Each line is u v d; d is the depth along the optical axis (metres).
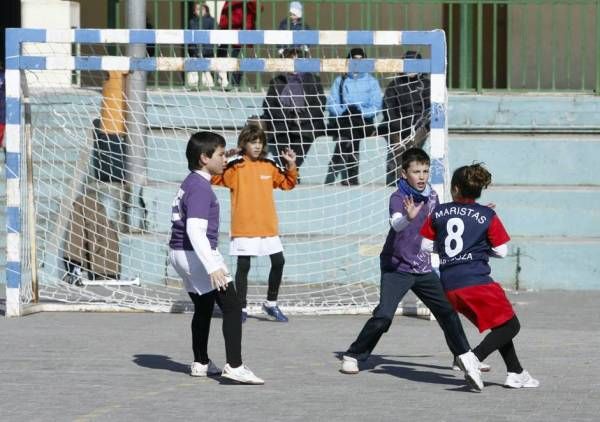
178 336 26.00
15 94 28.39
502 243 19.94
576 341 25.45
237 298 20.66
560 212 34.88
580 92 40.28
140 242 33.16
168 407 18.89
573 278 33.66
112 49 38.31
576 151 36.81
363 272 33.66
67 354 23.72
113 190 33.62
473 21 41.41
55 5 41.84
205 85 38.47
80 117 34.56
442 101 28.11
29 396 19.75
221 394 19.91
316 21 41.56
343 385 20.77
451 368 22.44
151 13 43.16
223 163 20.44
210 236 20.45
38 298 30.23
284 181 28.02
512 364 20.42
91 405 19.03
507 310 19.94
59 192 33.91
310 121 34.09
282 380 21.19
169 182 34.59
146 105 35.28
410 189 21.53
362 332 21.80
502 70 44.00
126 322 28.06
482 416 18.23
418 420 17.97
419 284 21.50
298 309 29.55
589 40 43.19
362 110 33.72
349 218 34.47
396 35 28.09
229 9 39.19
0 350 24.14
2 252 34.94
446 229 20.06
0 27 49.50
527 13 43.47
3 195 35.66
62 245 32.78
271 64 28.30
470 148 36.97
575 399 19.52
